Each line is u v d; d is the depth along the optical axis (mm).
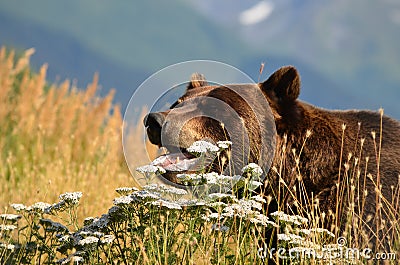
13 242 10336
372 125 10977
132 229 8984
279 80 10969
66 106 23516
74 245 9141
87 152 20375
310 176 10531
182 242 8922
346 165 9766
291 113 10844
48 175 16859
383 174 10344
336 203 10211
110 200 14625
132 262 9102
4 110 22953
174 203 8836
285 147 10578
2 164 18750
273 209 10633
